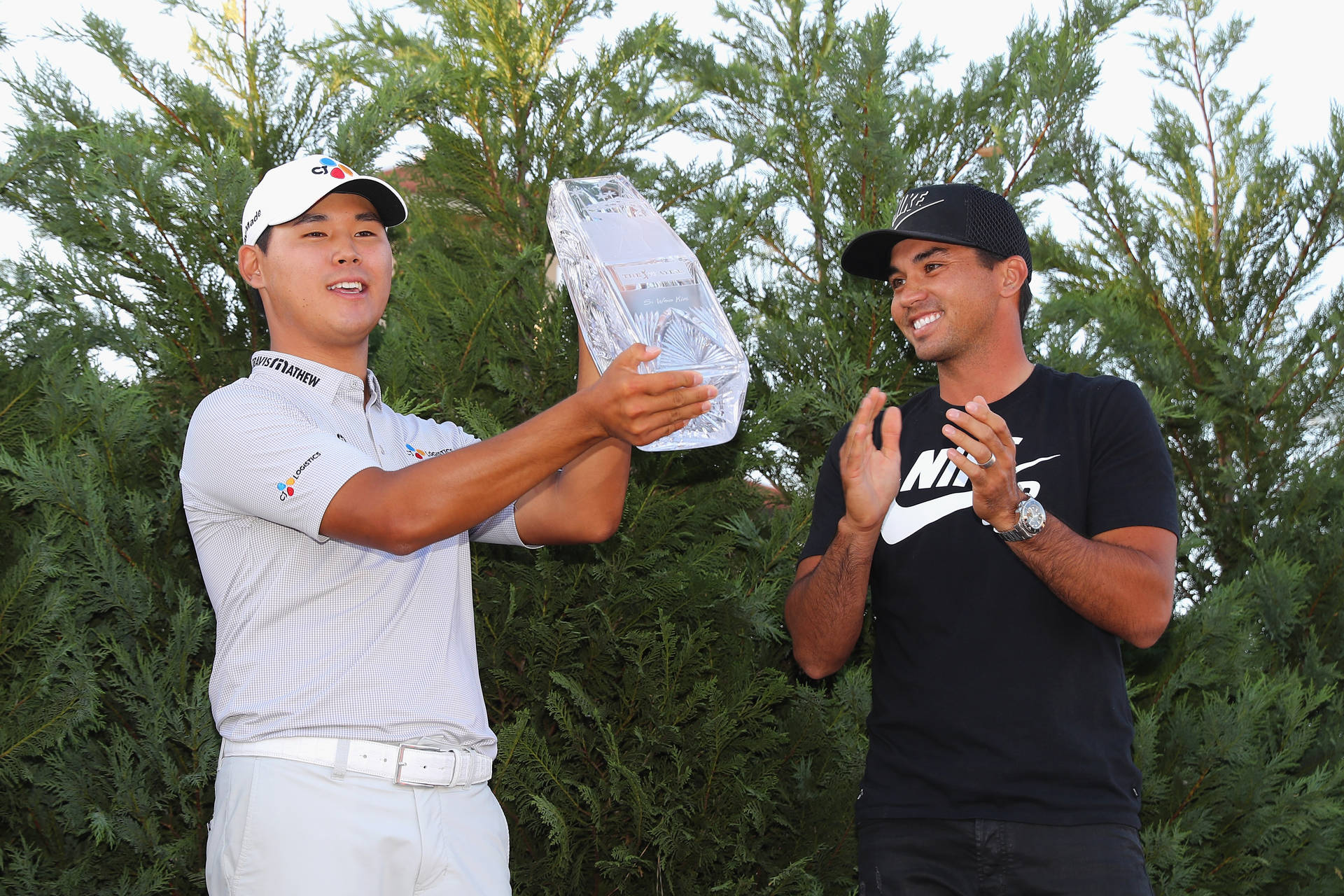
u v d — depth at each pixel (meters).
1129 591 1.97
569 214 1.85
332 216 1.99
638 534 3.05
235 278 3.19
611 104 3.96
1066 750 2.01
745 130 4.32
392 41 4.14
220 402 1.83
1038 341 3.72
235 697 1.79
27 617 2.49
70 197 3.13
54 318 3.09
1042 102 3.84
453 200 3.87
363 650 1.81
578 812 2.86
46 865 2.59
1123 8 3.94
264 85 3.65
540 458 1.53
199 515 1.86
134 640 2.73
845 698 3.12
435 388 3.22
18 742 2.45
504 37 3.77
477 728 1.91
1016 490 1.95
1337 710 3.72
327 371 1.99
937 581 2.17
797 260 4.08
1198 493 4.34
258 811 1.73
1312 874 3.38
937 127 4.05
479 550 3.01
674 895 2.89
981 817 2.03
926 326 2.35
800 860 2.89
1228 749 3.28
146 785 2.61
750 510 3.48
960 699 2.09
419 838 1.78
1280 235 4.56
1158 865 3.12
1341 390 4.22
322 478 1.68
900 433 2.19
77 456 2.67
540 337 3.27
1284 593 3.81
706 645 3.07
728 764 2.89
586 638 2.99
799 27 4.47
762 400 3.35
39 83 3.28
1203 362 4.41
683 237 3.73
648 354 1.48
